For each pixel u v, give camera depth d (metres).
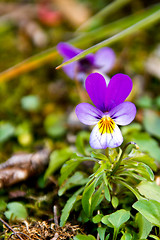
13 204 0.21
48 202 0.21
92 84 0.19
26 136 0.26
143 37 0.36
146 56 0.33
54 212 0.20
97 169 0.20
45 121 0.28
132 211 0.20
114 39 0.22
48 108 0.29
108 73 0.31
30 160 0.23
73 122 0.27
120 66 0.32
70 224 0.20
